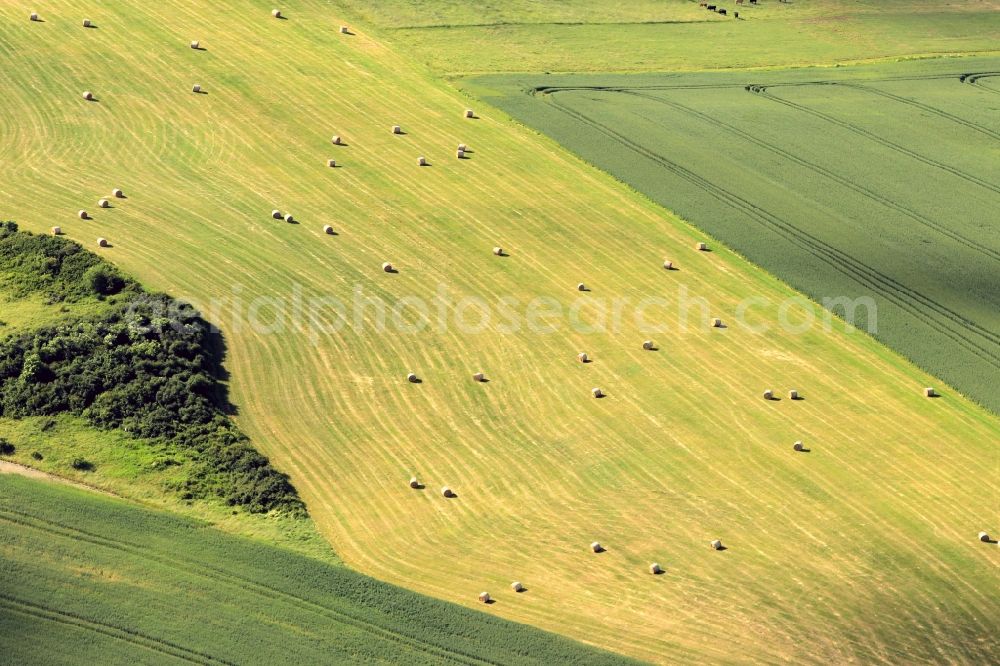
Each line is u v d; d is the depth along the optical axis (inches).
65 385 3880.4
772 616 3304.6
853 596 3408.0
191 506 3526.1
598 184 5610.2
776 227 5369.1
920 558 3582.7
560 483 3811.5
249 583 3216.0
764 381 4384.8
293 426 3944.4
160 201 5088.6
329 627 3097.9
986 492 3890.3
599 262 5024.6
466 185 5497.1
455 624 3154.5
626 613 3282.5
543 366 4379.9
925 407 4288.9
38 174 5177.2
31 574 3137.3
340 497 3668.8
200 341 4192.9
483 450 3937.0
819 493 3838.6
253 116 5885.8
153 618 3058.6
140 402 3865.7
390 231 5088.6
